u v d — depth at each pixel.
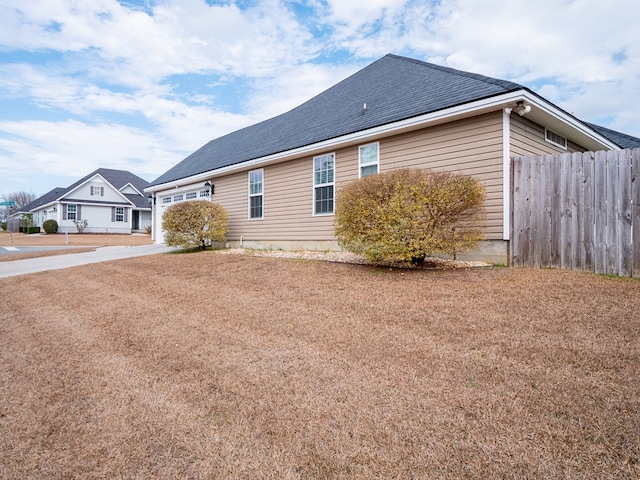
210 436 2.19
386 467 1.85
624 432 2.00
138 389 2.84
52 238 27.56
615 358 2.85
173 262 9.80
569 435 2.00
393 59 12.38
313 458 1.95
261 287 6.04
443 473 1.78
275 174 11.88
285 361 3.21
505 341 3.28
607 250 5.52
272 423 2.28
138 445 2.13
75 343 4.02
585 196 5.77
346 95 12.41
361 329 3.85
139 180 42.94
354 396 2.55
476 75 8.12
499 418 2.19
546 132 8.25
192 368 3.17
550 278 5.18
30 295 6.97
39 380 3.09
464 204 6.00
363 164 9.30
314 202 10.59
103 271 9.22
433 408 2.34
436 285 5.21
